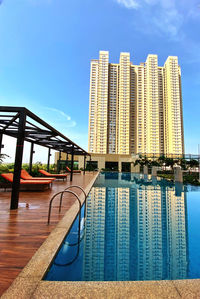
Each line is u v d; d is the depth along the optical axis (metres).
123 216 4.71
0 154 6.77
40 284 1.56
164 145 75.44
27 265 1.82
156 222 4.32
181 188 9.66
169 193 8.05
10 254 2.02
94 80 71.94
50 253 2.07
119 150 68.25
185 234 3.63
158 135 72.38
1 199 4.80
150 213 5.02
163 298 1.42
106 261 2.54
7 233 2.59
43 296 1.42
